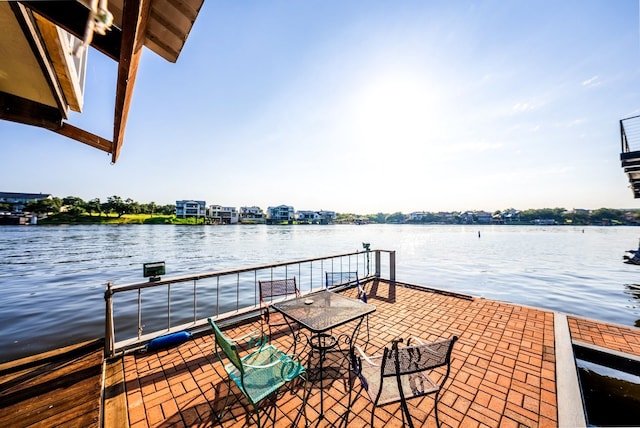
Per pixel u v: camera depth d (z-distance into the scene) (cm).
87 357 324
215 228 8106
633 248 2941
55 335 736
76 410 238
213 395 265
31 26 169
